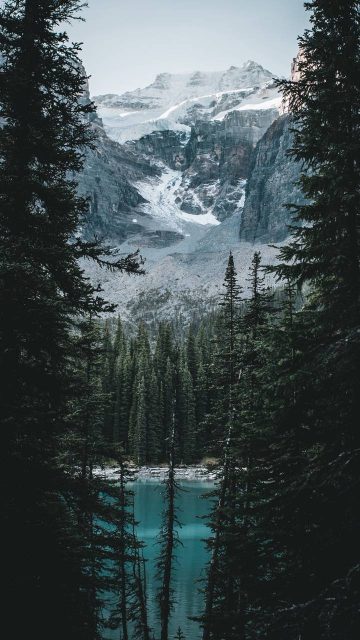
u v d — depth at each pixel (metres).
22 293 9.90
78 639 10.82
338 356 10.81
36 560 10.12
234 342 23.89
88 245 11.09
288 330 13.39
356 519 10.16
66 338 11.07
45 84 10.98
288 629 7.03
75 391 11.32
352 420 11.07
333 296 11.90
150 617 30.38
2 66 10.47
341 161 11.52
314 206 12.09
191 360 119.75
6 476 10.01
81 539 13.29
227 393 23.23
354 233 11.66
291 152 12.22
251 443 15.26
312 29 12.01
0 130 10.50
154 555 42.09
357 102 11.48
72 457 19.59
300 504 12.20
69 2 10.92
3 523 9.73
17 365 10.22
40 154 10.87
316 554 10.99
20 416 10.38
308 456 14.18
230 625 13.90
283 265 12.55
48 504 12.07
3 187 10.32
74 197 11.32
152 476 91.06
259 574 13.85
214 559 21.12
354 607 6.62
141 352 118.94
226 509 19.20
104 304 11.17
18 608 9.48
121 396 110.00
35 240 10.69
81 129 11.36
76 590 11.52
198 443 107.25
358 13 11.75
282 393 12.94
